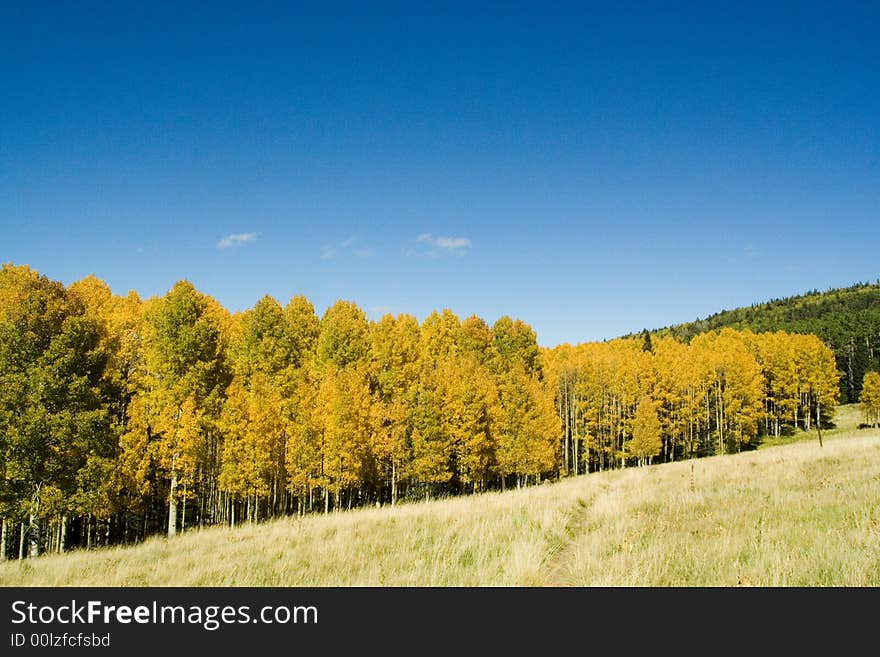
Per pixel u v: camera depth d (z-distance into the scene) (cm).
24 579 1338
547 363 6994
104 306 3353
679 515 1352
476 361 4938
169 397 2833
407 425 3616
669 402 6319
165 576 1166
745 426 6650
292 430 3158
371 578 962
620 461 6550
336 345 3931
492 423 4122
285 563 1162
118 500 2605
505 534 1268
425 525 1485
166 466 2808
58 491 2059
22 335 2058
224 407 2941
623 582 833
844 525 1060
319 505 4088
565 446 6012
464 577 930
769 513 1249
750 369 6631
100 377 2306
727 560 906
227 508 3709
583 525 1422
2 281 2684
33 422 1973
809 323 13250
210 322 3103
